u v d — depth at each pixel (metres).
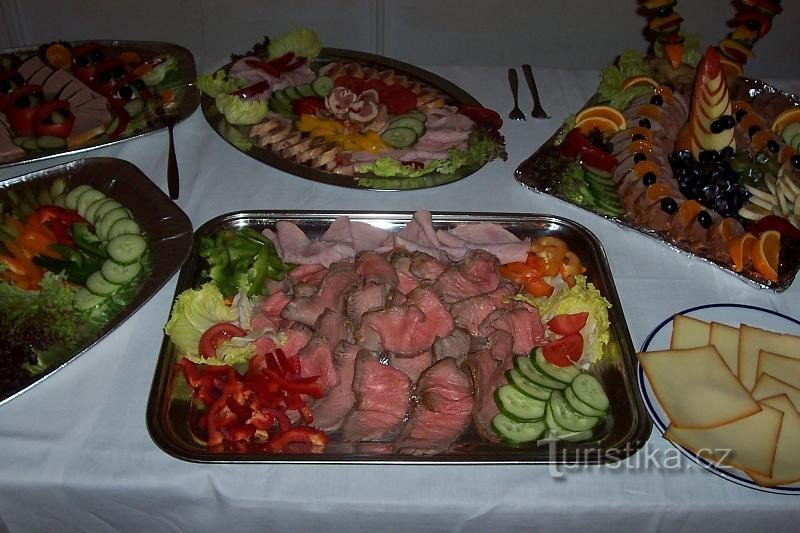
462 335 0.81
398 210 1.00
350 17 1.79
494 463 0.71
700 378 0.77
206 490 0.70
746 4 1.20
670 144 1.10
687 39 1.28
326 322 0.83
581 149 1.07
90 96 1.12
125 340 0.82
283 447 0.73
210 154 1.09
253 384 0.77
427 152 1.08
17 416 0.74
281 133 1.09
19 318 0.82
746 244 0.93
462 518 0.70
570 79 1.27
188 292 0.81
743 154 1.05
